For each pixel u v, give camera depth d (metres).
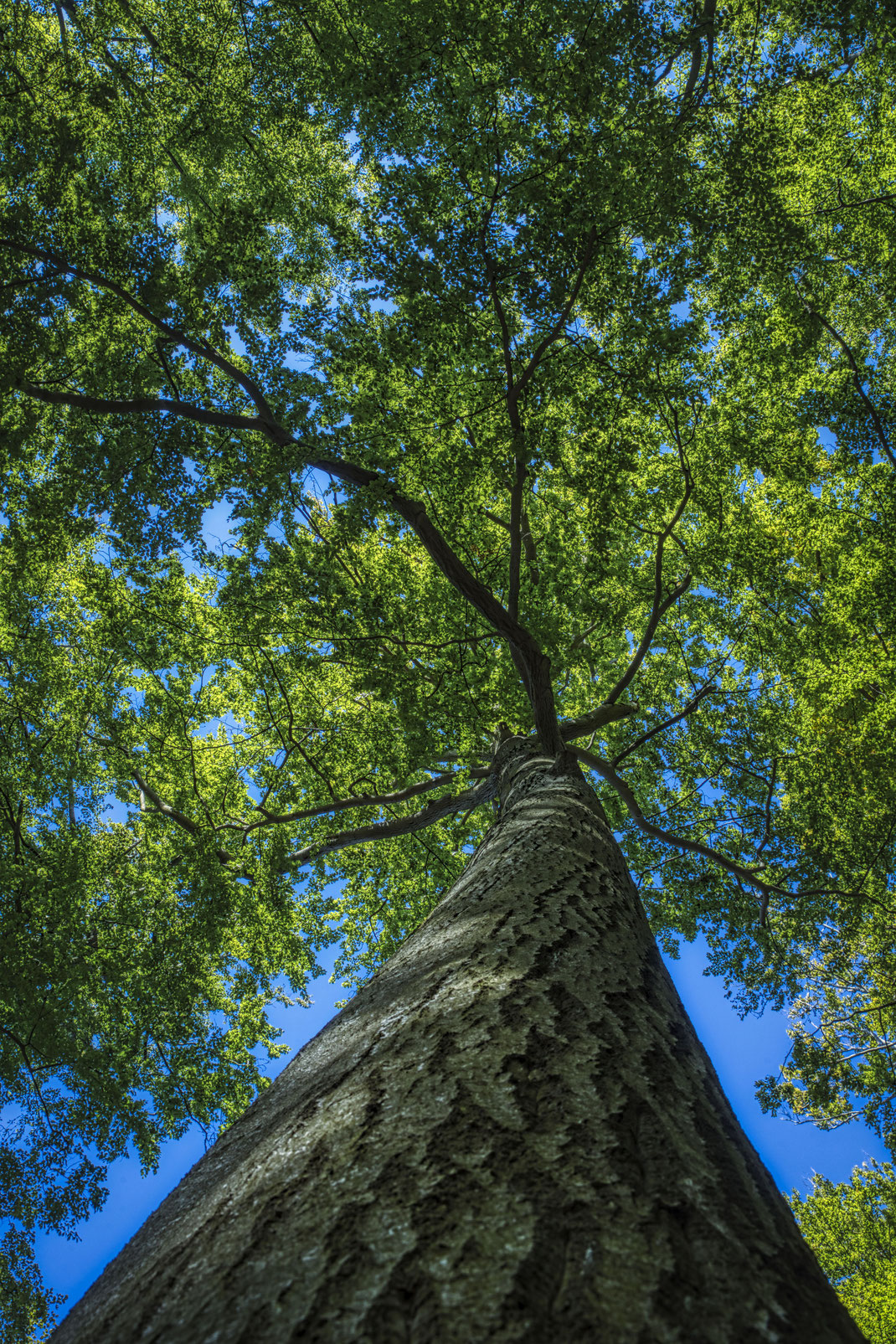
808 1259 1.16
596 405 7.86
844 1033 12.38
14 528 8.73
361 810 12.16
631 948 2.51
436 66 6.71
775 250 7.25
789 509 11.91
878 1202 18.73
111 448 8.09
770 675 12.38
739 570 10.77
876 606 10.48
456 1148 1.24
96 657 10.86
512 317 8.26
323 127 8.79
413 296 7.27
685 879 11.98
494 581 11.09
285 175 9.38
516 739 8.53
